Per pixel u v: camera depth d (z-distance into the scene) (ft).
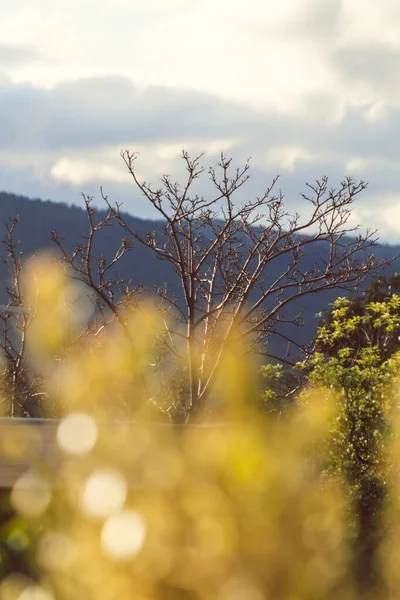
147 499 3.98
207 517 3.95
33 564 4.42
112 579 3.80
